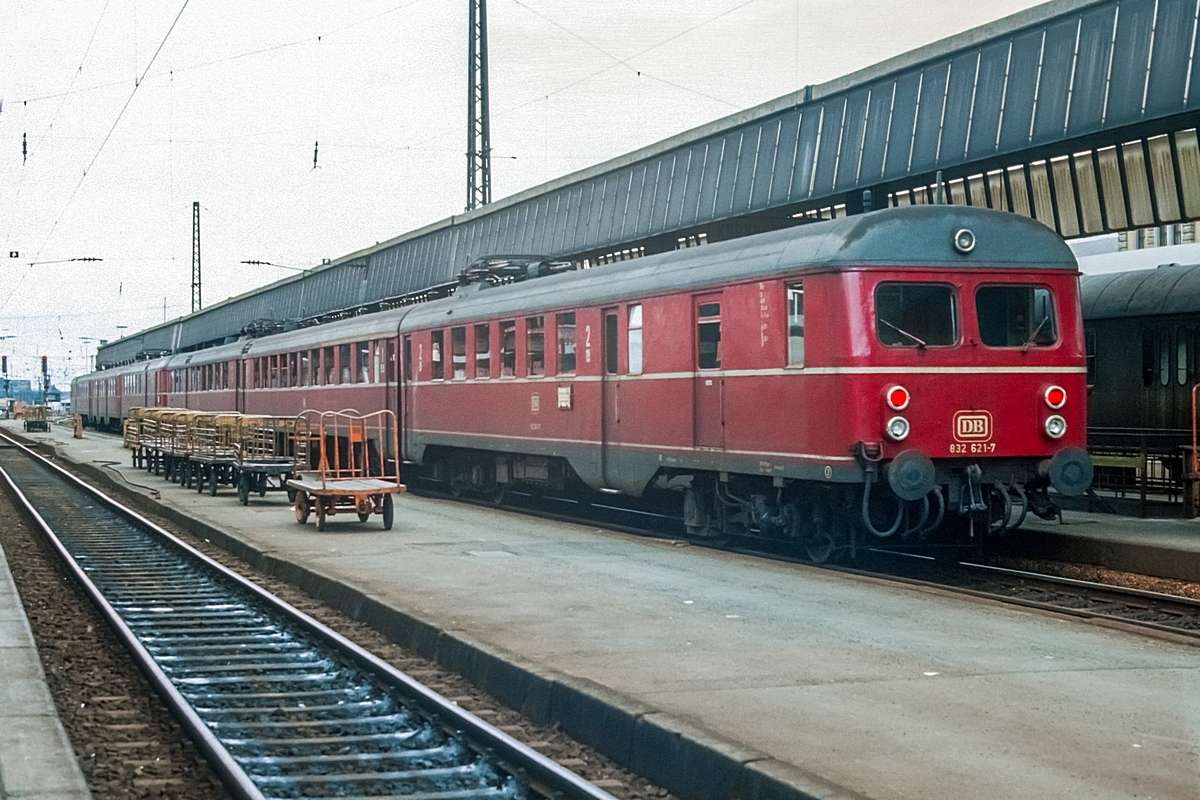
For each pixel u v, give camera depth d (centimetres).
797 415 1244
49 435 6450
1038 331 1245
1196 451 1600
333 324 2764
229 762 611
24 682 765
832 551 1282
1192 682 721
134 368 5522
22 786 545
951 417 1201
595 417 1642
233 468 2416
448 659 856
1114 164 1414
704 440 1412
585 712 662
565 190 2441
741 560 1323
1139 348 2028
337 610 1132
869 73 1608
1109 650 822
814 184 1703
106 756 673
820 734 600
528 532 1630
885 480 1187
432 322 2173
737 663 774
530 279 2009
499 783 609
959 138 1476
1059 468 1221
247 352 3384
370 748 682
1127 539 1288
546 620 936
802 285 1236
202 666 919
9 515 2278
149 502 2259
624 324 1577
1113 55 1305
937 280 1205
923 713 643
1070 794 504
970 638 863
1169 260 2581
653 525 1767
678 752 573
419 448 2253
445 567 1259
